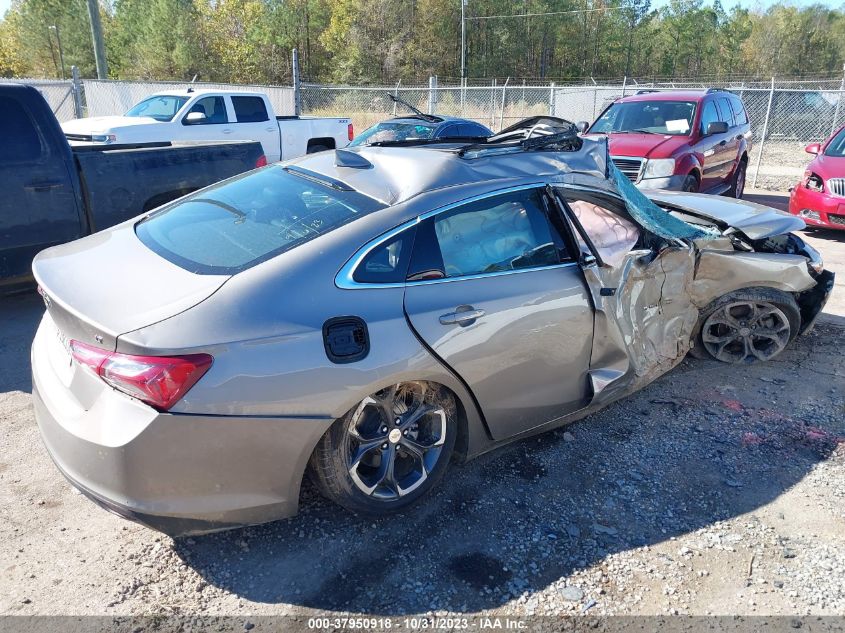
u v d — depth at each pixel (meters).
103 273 2.72
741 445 3.69
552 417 3.42
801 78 66.56
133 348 2.25
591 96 21.38
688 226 4.11
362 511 2.83
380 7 52.41
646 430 3.83
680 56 73.69
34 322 5.32
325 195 3.04
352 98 26.45
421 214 2.87
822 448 3.67
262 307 2.44
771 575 2.70
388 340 2.64
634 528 2.97
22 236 5.12
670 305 3.98
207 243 2.85
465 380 2.92
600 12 70.44
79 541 2.79
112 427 2.29
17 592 2.49
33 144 5.10
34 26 46.97
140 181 5.76
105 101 18.34
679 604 2.54
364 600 2.52
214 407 2.31
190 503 2.38
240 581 2.60
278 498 2.55
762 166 17.58
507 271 3.09
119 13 49.78
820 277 4.87
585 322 3.35
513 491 3.22
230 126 12.29
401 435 2.85
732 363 4.75
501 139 4.04
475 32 65.50
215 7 49.28
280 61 52.19
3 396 4.04
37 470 3.29
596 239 3.74
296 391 2.44
